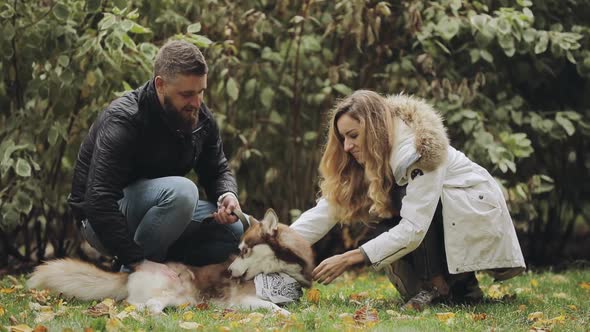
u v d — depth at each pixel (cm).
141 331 351
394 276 455
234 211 463
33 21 593
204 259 501
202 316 394
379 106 427
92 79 587
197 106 436
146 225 463
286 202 713
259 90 682
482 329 373
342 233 703
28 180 608
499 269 449
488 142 646
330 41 693
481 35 655
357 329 354
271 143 705
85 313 396
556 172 747
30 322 379
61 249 688
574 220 771
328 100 692
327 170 456
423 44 650
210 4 652
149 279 425
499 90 708
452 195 425
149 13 651
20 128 610
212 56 653
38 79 591
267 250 442
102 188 430
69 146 648
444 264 445
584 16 720
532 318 408
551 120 686
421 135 416
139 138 448
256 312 398
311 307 416
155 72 433
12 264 689
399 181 422
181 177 466
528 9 641
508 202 668
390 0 683
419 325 372
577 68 684
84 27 614
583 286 550
